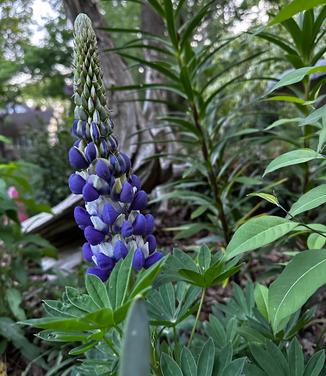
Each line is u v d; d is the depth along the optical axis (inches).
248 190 117.6
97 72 35.7
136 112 129.4
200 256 41.7
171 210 162.7
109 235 36.0
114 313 27.9
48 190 196.4
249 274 91.4
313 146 66.4
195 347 48.5
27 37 270.4
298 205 37.9
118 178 35.9
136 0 77.9
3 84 266.4
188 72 76.9
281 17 31.3
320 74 69.9
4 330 75.1
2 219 100.7
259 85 138.9
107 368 38.4
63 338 31.0
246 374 40.4
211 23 139.1
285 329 49.6
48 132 223.9
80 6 111.8
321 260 32.7
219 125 83.3
